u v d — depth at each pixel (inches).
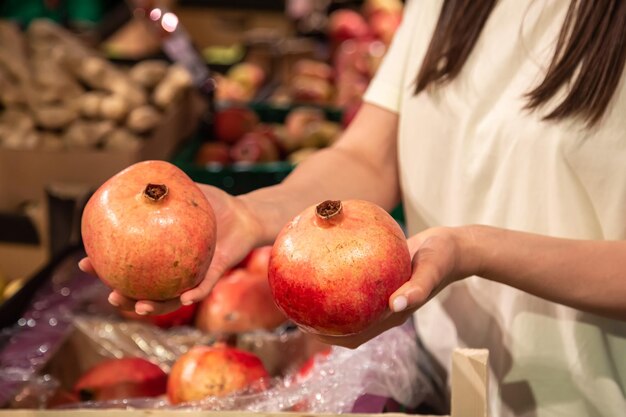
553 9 45.9
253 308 55.2
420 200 51.1
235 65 133.7
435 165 50.1
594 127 43.8
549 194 45.5
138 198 36.1
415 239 38.9
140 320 56.1
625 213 44.8
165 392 50.2
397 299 33.2
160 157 95.4
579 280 40.0
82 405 46.9
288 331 55.2
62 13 134.0
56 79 91.9
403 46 52.6
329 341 36.2
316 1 173.0
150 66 100.8
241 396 45.4
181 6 154.3
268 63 137.3
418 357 51.9
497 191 47.0
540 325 47.5
